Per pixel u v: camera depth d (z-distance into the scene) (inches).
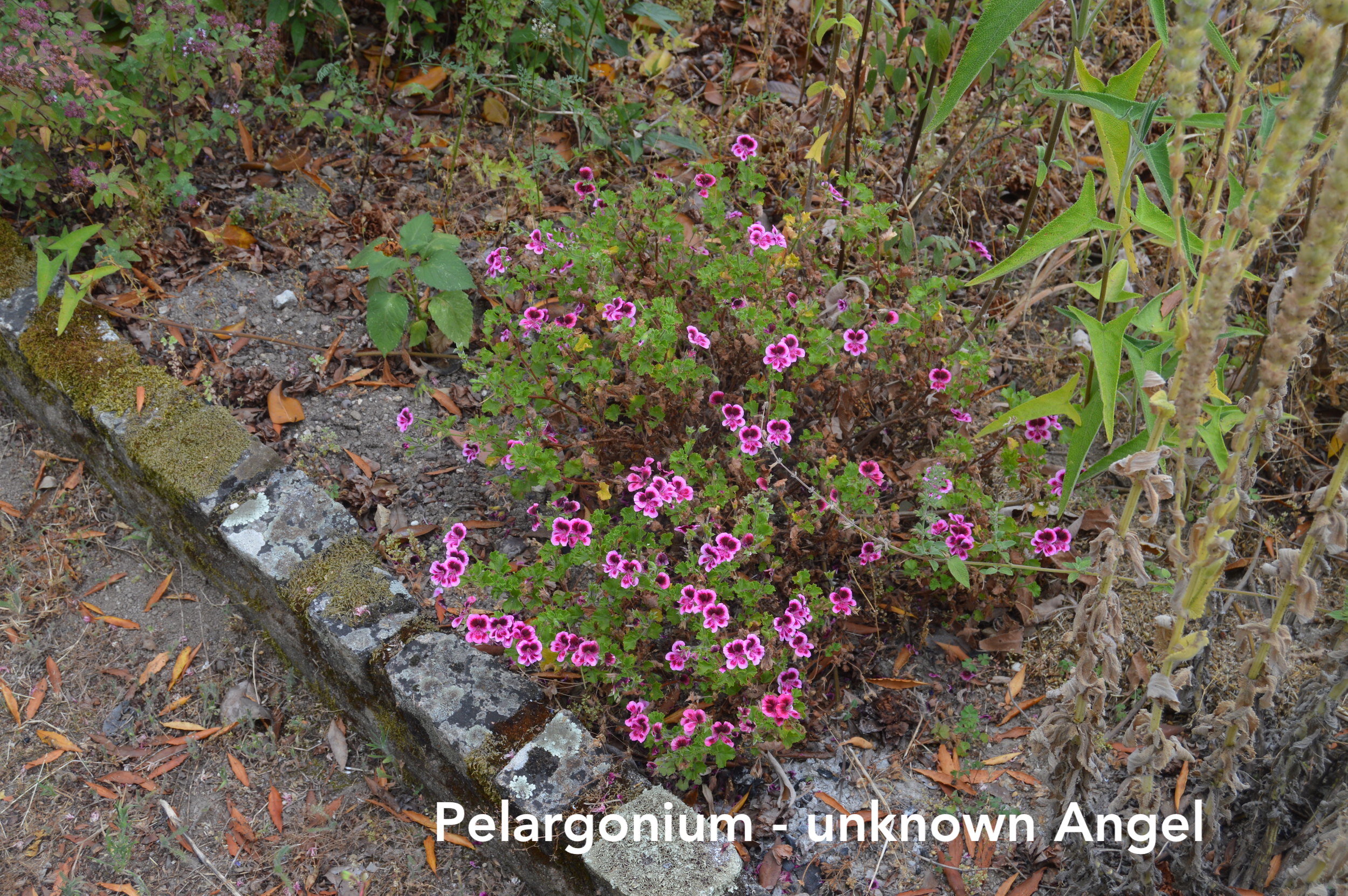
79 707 108.3
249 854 98.3
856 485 99.4
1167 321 74.4
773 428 101.1
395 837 99.8
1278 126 59.2
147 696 109.3
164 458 115.0
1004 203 147.9
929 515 102.2
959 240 137.8
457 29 162.6
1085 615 75.5
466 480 124.1
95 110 126.3
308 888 95.9
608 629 97.0
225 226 141.5
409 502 121.6
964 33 150.0
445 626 109.3
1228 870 91.9
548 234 115.6
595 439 110.3
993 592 107.7
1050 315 137.0
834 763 102.8
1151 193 136.6
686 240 128.4
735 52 165.8
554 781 91.7
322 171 150.3
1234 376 117.1
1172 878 91.0
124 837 98.4
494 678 99.3
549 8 145.9
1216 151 110.2
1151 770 78.6
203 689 109.1
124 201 133.4
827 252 126.8
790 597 101.1
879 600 112.4
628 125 145.0
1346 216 52.7
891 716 105.4
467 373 133.7
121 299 132.6
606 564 96.1
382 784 103.4
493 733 94.5
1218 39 67.5
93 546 121.3
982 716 106.3
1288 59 132.8
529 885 95.0
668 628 108.2
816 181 135.4
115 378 122.0
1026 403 90.6
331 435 125.6
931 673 109.7
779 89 159.8
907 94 150.3
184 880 96.4
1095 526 115.5
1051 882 93.8
